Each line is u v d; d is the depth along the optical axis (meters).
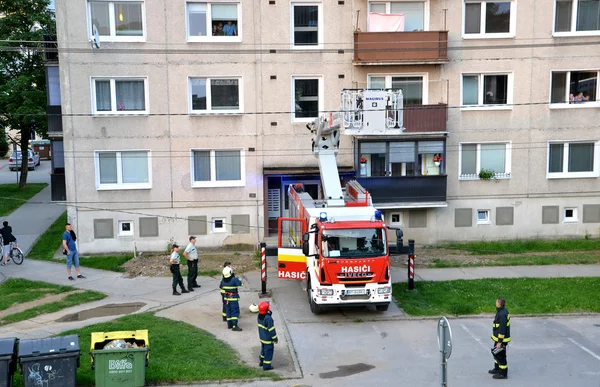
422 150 24.00
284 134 24.19
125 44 23.19
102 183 23.89
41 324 15.23
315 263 15.60
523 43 24.22
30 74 33.72
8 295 18.05
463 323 15.22
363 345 13.70
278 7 23.58
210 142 23.98
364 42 23.34
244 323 15.30
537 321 15.34
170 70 23.50
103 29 23.22
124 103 23.69
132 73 23.34
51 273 20.69
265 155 24.22
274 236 25.05
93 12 23.12
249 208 24.38
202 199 24.16
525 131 24.62
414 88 24.47
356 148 23.88
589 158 25.08
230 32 23.73
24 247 24.08
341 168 24.08
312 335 14.40
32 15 33.75
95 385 11.03
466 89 24.70
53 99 23.75
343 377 11.90
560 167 25.11
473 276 19.48
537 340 13.95
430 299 16.95
